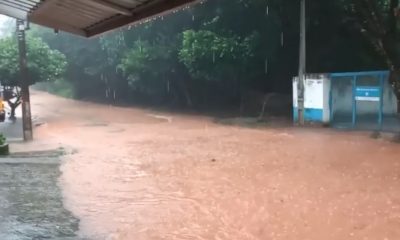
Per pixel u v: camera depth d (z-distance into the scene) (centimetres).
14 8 719
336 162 1299
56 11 687
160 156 1530
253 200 950
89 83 5350
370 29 1703
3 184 1108
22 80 2012
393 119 1880
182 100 3938
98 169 1325
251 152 1537
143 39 3697
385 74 1902
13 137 2164
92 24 739
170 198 988
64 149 1717
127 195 1018
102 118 3183
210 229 786
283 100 2903
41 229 764
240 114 3036
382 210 851
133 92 4638
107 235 752
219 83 3356
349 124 2073
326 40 2666
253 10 2673
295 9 2462
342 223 791
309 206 893
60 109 4100
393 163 1254
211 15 2967
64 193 1030
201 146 1722
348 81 2078
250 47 2592
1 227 765
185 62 2853
